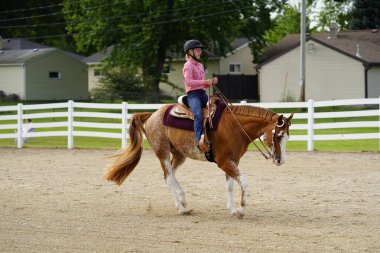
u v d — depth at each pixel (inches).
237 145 367.9
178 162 408.5
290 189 474.3
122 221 362.9
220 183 510.9
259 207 403.9
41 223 357.4
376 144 832.9
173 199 418.6
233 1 1756.9
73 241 311.0
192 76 372.8
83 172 590.9
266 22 1920.5
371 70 1541.6
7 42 2437.3
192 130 379.2
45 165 649.0
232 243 302.0
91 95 2114.9
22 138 867.4
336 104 731.4
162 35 1788.9
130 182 525.0
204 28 1721.2
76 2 1941.4
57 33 2891.2
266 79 1702.8
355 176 537.6
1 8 2669.8
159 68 1841.8
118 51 1820.9
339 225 343.0
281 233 323.3
